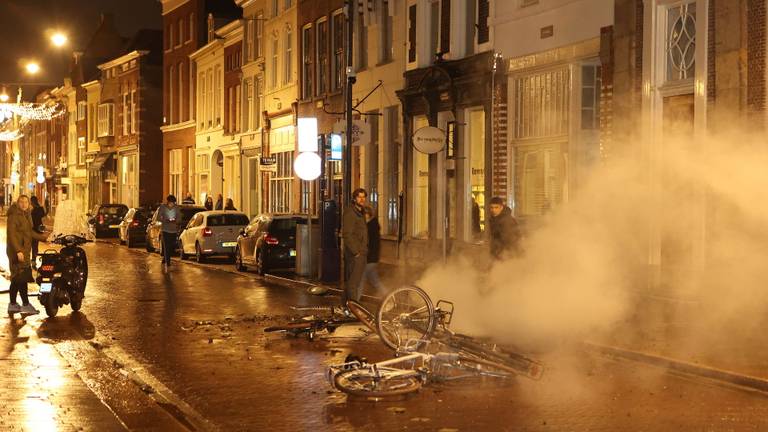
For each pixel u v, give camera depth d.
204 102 56.38
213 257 36.34
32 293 22.55
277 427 9.49
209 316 18.17
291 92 42.28
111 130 74.25
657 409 10.03
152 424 9.52
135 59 68.62
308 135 24.12
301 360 13.23
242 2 48.38
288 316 18.00
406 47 30.36
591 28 21.59
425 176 29.73
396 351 12.62
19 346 14.55
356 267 18.03
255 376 12.14
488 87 25.55
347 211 18.03
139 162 67.94
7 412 9.79
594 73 22.31
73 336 15.62
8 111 72.19
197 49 58.06
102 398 10.77
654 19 19.53
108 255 37.81
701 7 18.23
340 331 15.72
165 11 63.12
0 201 111.12
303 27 40.41
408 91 29.64
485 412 9.98
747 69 17.31
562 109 22.92
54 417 9.57
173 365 12.98
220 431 9.38
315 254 26.39
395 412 10.01
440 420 9.65
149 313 18.66
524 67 24.16
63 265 18.17
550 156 23.36
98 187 77.69
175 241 30.17
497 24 25.33
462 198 27.20
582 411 9.98
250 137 48.50
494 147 25.33
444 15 28.16
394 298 13.02
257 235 28.36
